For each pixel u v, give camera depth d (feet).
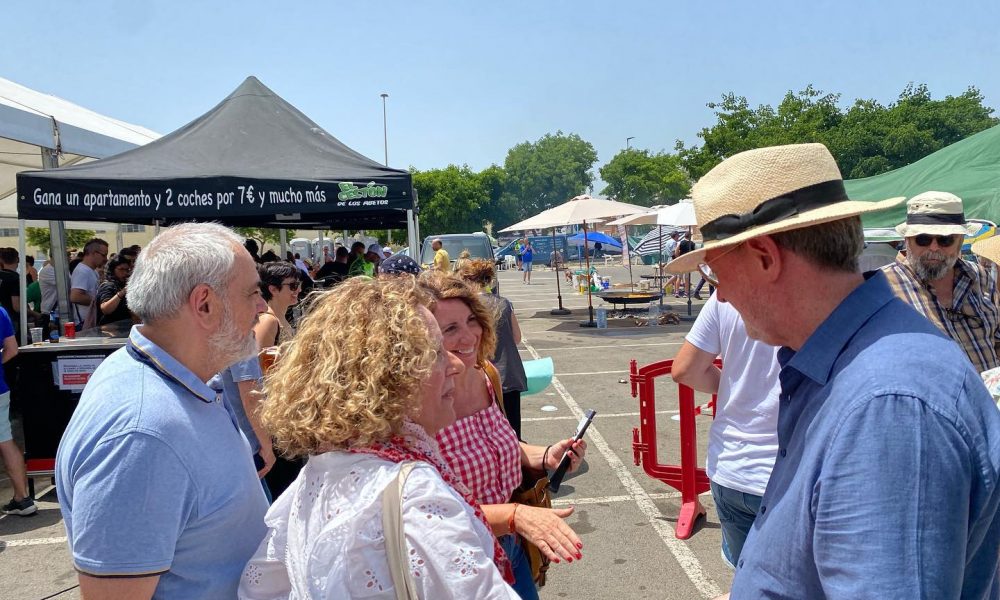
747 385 8.32
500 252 130.62
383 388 4.12
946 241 9.65
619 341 38.88
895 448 3.13
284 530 4.47
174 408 4.82
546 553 5.83
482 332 7.68
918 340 3.46
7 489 17.89
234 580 4.94
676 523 14.21
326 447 4.22
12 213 44.86
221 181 19.83
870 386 3.32
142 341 5.08
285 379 4.37
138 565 4.40
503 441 7.41
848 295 3.87
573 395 25.89
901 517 3.05
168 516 4.54
